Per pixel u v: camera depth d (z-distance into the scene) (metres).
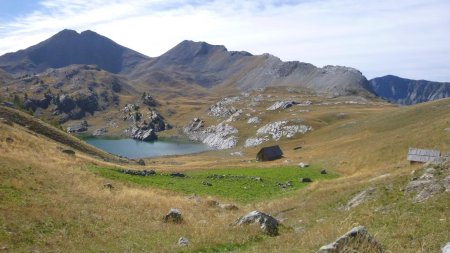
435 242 16.81
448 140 77.06
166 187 55.19
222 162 126.44
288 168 85.56
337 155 101.25
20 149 56.84
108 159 112.81
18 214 25.48
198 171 82.56
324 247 14.63
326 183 49.97
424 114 119.69
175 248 22.64
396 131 103.69
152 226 28.66
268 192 56.28
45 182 37.28
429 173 30.23
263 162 114.06
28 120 110.12
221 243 23.41
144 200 38.97
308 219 32.16
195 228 28.33
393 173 40.47
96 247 22.34
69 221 26.59
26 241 21.70
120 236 25.17
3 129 67.62
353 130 147.75
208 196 51.09
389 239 18.48
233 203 47.34
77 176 45.81
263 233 25.58
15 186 32.53
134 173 63.75
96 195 37.31
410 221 21.61
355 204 31.22
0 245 20.42
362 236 15.10
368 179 44.16
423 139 83.31
